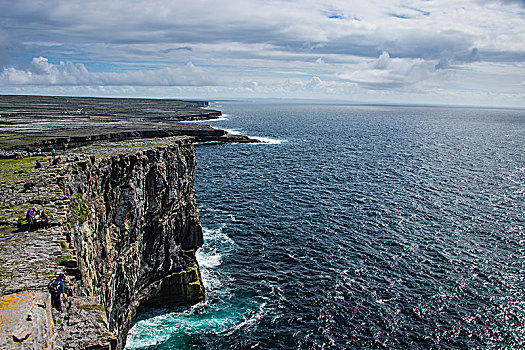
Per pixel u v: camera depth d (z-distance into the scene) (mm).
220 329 36688
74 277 18438
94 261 27656
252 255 50188
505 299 40438
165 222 41156
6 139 66938
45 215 21953
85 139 73625
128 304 35594
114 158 34344
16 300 12773
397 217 63125
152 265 39844
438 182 86688
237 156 120625
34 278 16391
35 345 11047
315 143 154500
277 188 80750
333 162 110562
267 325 37125
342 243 53406
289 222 60906
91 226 28031
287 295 41719
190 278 41812
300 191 78375
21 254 18578
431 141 167125
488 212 65750
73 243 22078
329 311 38906
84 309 15922
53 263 17984
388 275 45125
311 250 51406
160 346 34438
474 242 53625
